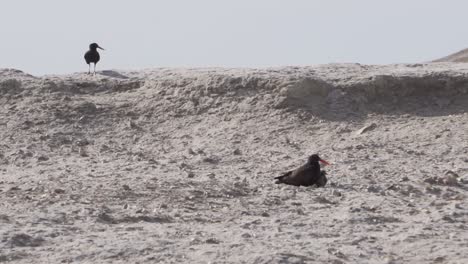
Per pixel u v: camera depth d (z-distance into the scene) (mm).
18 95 118625
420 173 76500
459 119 104250
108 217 51719
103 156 93062
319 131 103750
